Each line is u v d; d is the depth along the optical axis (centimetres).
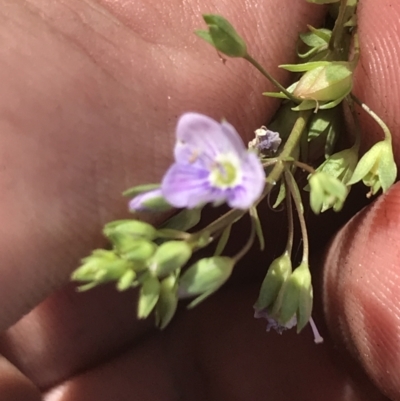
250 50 5
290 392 6
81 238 5
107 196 5
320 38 5
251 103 5
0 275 5
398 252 5
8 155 5
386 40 5
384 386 5
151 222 5
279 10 5
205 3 5
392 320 5
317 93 5
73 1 5
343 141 6
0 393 6
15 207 5
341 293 5
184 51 5
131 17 5
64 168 5
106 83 5
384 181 5
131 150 5
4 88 5
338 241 6
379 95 5
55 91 5
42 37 5
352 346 5
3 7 5
